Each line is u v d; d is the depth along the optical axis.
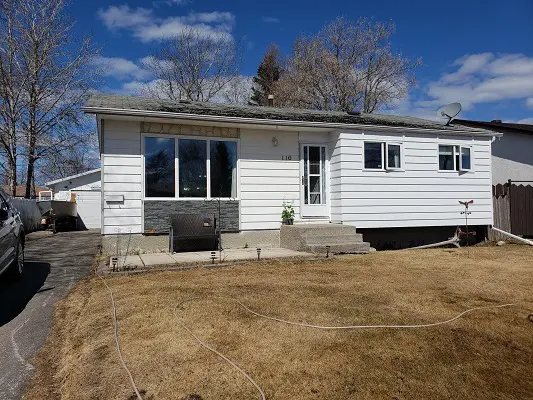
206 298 5.37
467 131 12.50
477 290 5.92
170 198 10.05
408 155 11.92
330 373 3.18
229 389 2.94
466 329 4.20
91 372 3.29
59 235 17.95
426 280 6.61
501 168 20.23
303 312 4.73
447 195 12.38
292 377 3.12
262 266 7.96
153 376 3.17
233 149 10.80
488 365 3.37
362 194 11.37
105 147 9.52
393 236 12.47
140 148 9.77
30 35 21.28
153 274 7.17
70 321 4.82
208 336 3.98
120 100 10.86
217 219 10.49
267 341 3.84
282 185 11.23
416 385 3.00
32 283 6.89
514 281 6.57
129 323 4.42
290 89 33.50
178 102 12.08
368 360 3.43
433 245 12.59
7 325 4.75
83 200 25.33
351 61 32.66
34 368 3.60
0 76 20.89
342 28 32.72
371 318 4.52
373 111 32.84
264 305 5.02
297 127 10.84
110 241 9.49
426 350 3.65
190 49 36.88
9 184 23.44
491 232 12.95
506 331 4.16
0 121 21.48
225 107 12.05
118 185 9.59
